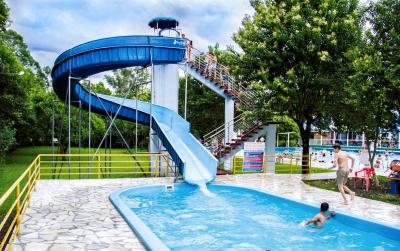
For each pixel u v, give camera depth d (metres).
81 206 9.70
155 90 20.17
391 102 13.07
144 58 15.84
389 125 13.90
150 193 13.06
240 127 19.92
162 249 5.86
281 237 8.07
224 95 20.45
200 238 8.00
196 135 31.48
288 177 17.03
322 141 39.53
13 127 30.75
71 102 20.48
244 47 18.33
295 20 16.16
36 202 10.23
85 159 31.05
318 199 11.15
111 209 9.34
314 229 8.69
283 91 16.55
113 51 15.44
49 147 47.50
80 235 6.93
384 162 22.70
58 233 7.06
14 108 21.62
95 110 21.06
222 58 25.88
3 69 19.86
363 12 13.88
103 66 16.03
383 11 12.95
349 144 35.16
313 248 7.34
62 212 8.95
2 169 19.83
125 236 6.89
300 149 32.94
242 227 8.90
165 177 16.14
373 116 13.80
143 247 6.22
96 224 7.79
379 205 10.26
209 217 9.88
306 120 20.20
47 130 35.09
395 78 11.88
